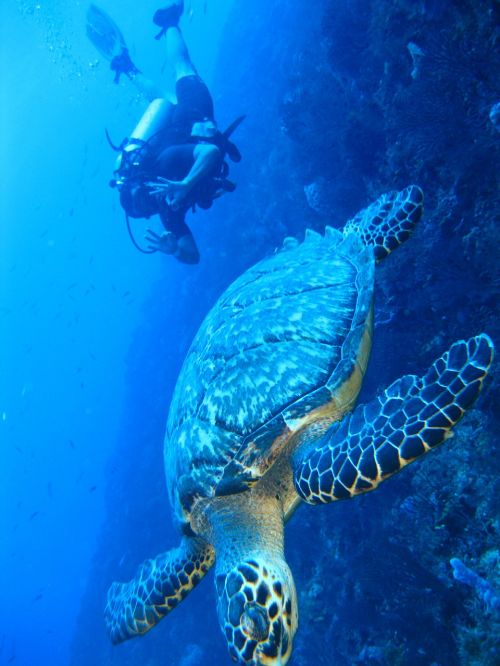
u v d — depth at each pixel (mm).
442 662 1443
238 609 816
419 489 1593
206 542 1105
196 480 1007
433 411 800
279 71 5043
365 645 1811
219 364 1077
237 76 6996
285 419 964
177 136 1938
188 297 5988
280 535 1010
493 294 1559
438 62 1745
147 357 6871
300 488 932
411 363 1863
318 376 985
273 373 1005
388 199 1371
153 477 5340
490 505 1358
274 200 4055
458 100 1739
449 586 1468
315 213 3098
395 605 1636
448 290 1670
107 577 5332
